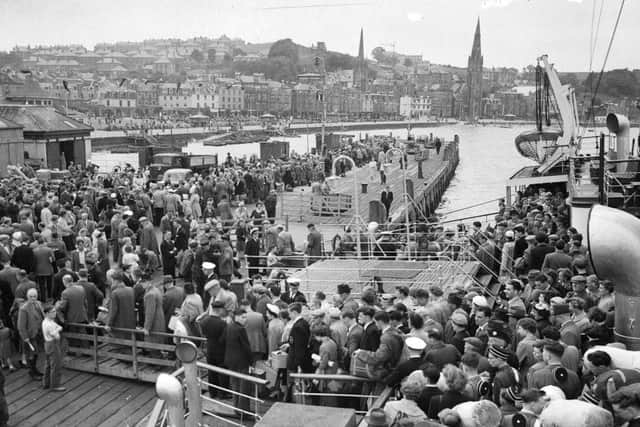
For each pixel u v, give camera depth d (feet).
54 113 184.14
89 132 187.83
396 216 110.83
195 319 48.37
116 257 78.89
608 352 26.21
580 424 20.10
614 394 22.11
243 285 56.13
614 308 36.60
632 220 33.12
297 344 37.06
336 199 120.26
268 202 115.44
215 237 68.59
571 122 125.59
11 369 50.14
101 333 53.78
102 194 98.94
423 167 220.64
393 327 32.24
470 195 235.81
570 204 77.30
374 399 33.01
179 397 25.30
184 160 160.15
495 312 36.86
